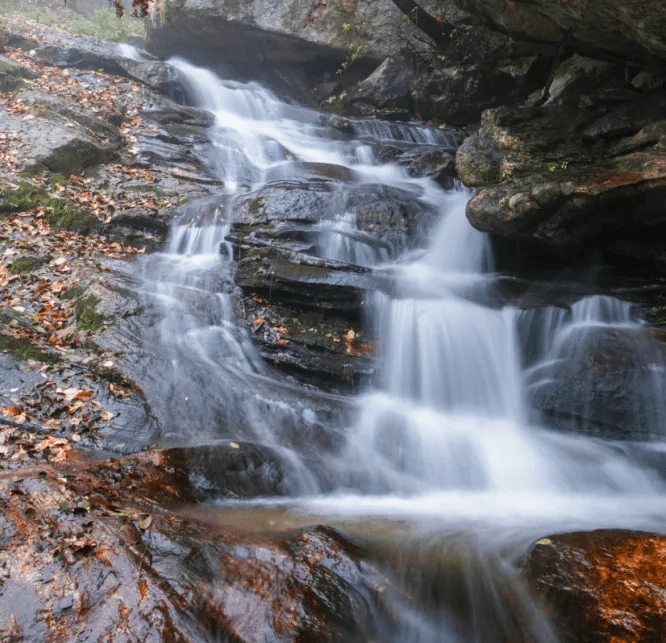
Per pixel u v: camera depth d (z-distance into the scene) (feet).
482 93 46.65
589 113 28.27
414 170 38.65
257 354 23.08
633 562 11.68
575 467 18.98
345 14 52.24
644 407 20.26
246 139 42.42
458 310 24.06
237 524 13.26
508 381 22.82
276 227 28.68
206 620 9.86
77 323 21.79
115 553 10.86
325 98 55.36
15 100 36.65
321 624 10.07
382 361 23.21
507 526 14.61
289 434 18.54
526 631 10.52
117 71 48.21
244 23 52.19
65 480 13.30
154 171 36.01
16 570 10.17
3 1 72.69
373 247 29.27
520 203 23.98
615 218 23.53
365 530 13.43
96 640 9.26
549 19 24.52
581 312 23.27
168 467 15.33
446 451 19.22
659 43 19.97
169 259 29.22
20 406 17.26
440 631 10.49
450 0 43.96
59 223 29.17
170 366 20.31
